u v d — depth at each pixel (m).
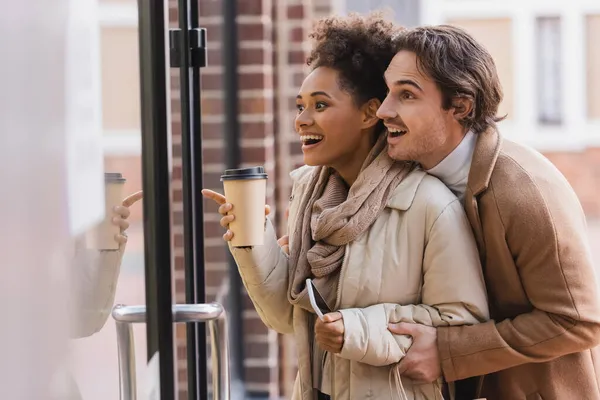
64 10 1.51
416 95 2.43
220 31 5.27
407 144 2.45
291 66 6.14
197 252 2.92
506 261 2.49
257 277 2.53
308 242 2.56
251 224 2.46
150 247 1.96
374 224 2.47
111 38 1.76
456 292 2.41
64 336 1.53
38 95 1.40
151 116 1.97
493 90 2.50
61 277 1.51
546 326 2.44
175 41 2.80
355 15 2.61
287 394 6.07
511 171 2.47
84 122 1.61
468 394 2.62
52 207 1.46
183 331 2.64
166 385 1.98
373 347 2.35
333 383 2.51
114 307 1.79
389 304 2.42
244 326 5.76
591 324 2.46
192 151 2.88
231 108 5.66
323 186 2.64
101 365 1.73
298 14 6.14
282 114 6.18
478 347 2.40
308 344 2.57
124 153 1.84
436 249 2.42
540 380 2.56
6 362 1.29
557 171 2.55
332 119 2.53
